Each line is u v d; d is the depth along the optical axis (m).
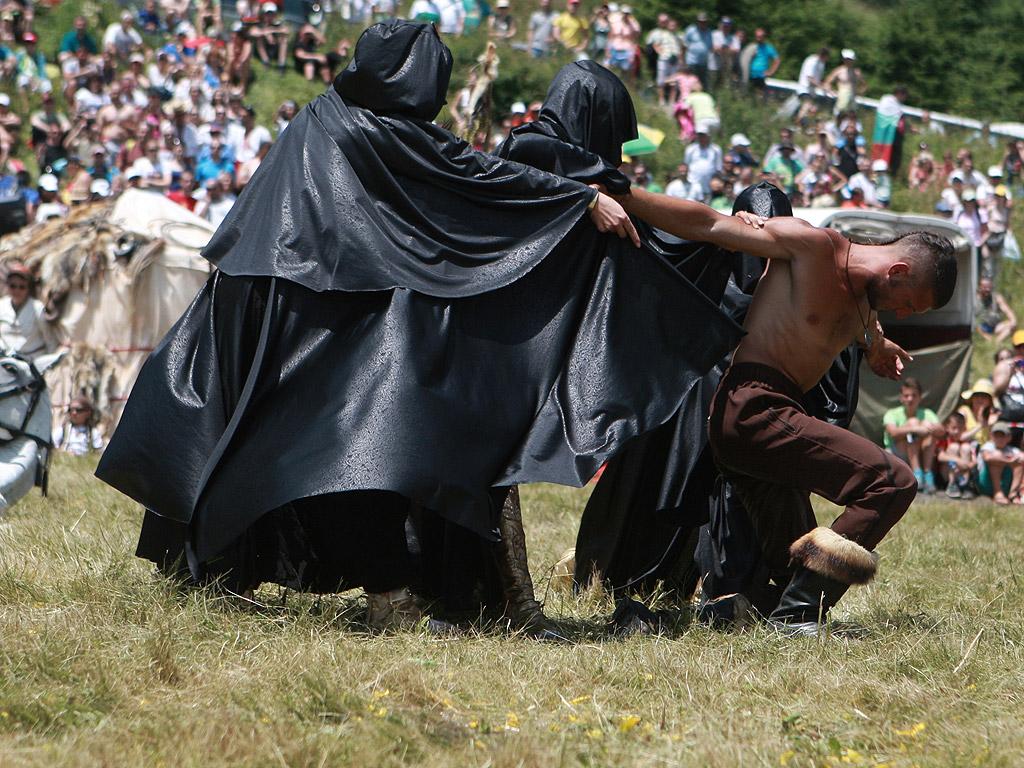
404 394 10.12
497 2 63.66
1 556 12.64
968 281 34.62
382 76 10.84
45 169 42.16
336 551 10.77
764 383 11.06
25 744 7.12
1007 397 31.52
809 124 56.94
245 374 10.80
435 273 10.65
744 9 85.12
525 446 10.58
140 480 10.73
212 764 6.96
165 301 30.23
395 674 8.62
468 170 10.87
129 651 8.91
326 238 10.65
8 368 17.36
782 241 11.06
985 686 8.97
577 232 11.10
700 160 44.59
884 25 89.00
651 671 9.27
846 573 10.70
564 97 11.76
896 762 7.39
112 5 57.09
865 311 11.32
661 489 12.20
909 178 56.09
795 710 8.45
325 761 7.02
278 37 54.72
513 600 11.41
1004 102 85.56
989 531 22.09
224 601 10.61
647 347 10.95
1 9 50.81
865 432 33.19
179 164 40.91
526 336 10.86
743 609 11.56
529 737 7.49
